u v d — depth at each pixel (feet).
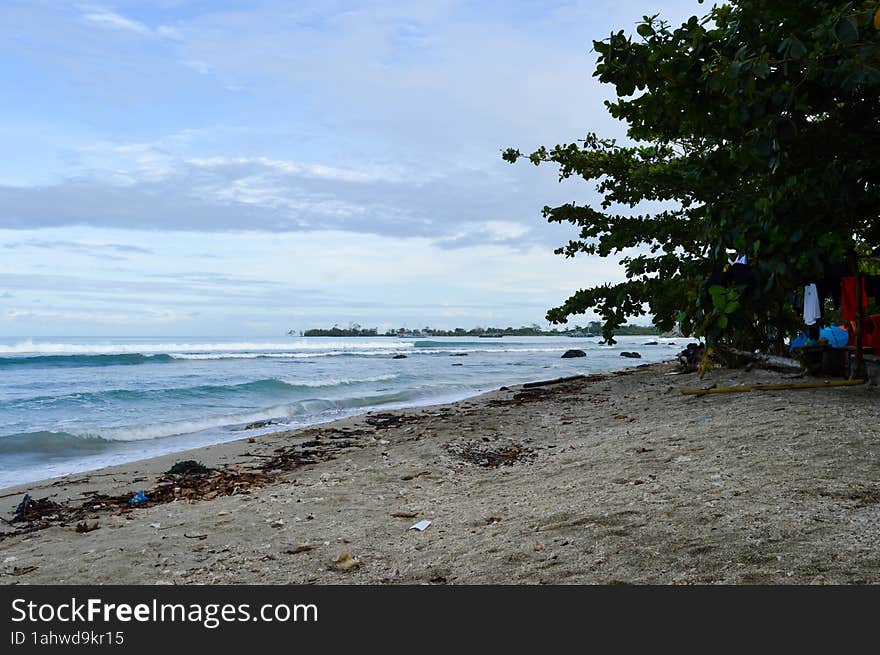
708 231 14.92
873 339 33.63
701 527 14.08
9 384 86.53
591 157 48.91
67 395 69.82
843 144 12.62
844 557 11.86
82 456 36.68
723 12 24.14
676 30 14.65
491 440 32.42
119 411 59.31
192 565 15.88
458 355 195.62
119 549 17.42
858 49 10.71
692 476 18.66
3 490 27.48
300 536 17.79
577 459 24.25
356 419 45.68
